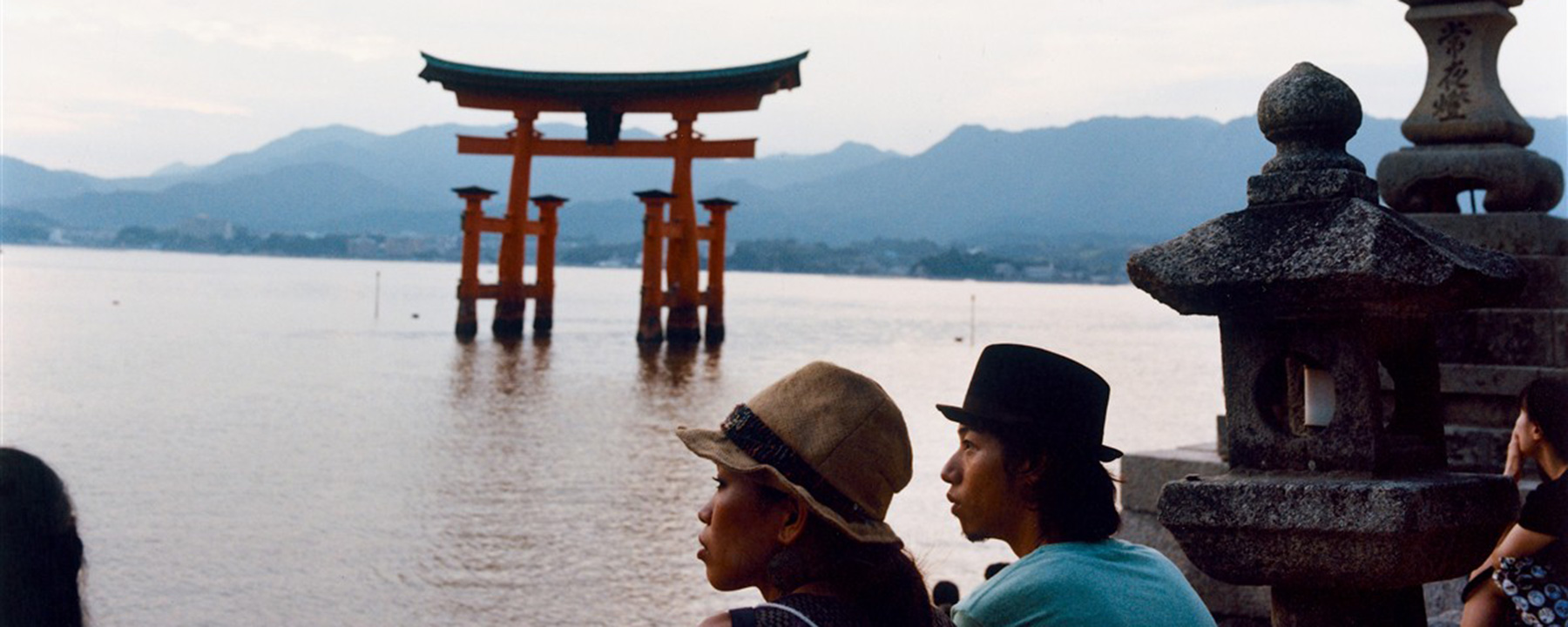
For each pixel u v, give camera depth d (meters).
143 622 14.66
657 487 24.30
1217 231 3.61
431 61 59.88
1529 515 3.54
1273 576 3.48
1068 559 2.71
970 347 77.69
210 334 73.31
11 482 2.15
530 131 64.25
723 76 58.97
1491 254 3.60
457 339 67.19
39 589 2.16
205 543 18.75
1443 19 6.97
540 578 17.09
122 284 159.50
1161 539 6.50
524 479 25.08
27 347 59.00
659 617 15.27
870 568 2.18
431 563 17.75
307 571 17.20
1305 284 3.37
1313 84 3.65
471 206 67.25
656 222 64.00
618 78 60.25
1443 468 3.64
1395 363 3.69
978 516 2.85
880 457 2.23
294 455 28.03
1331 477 3.46
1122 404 42.09
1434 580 3.44
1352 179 3.51
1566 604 3.44
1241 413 3.63
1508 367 6.47
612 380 48.50
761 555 2.28
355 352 60.66
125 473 25.02
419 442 30.34
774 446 2.22
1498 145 6.91
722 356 62.28
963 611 2.77
